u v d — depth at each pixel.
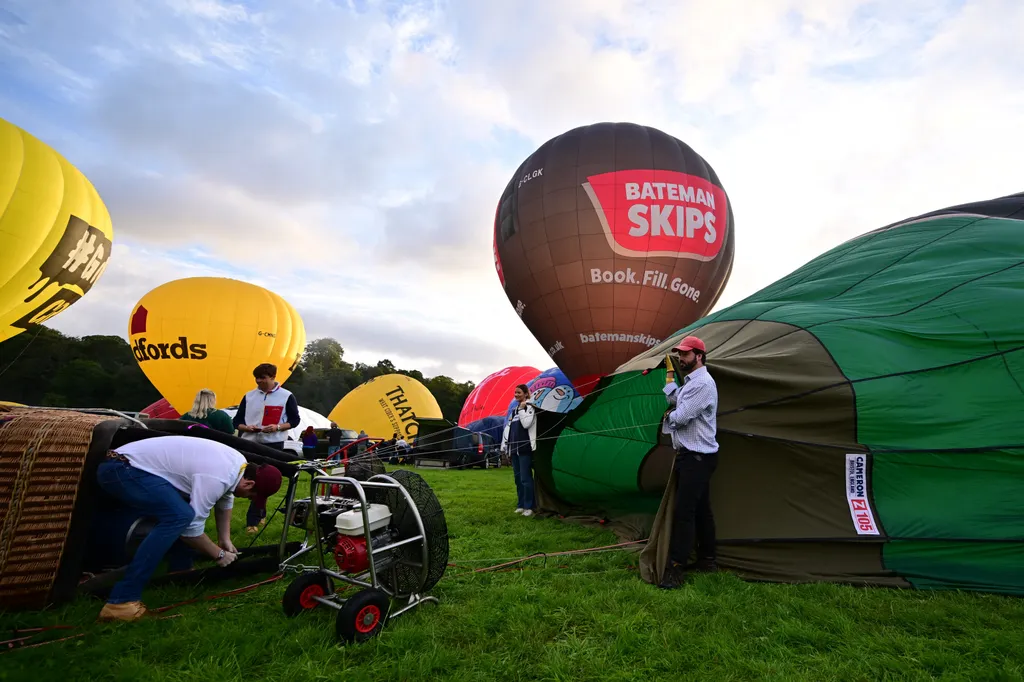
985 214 6.51
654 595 3.64
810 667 2.64
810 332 4.86
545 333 14.66
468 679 2.54
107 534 3.60
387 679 2.56
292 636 2.95
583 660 2.72
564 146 14.38
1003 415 4.13
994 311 4.61
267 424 5.84
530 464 7.31
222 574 3.83
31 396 52.34
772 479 4.36
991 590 3.64
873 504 4.14
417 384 27.20
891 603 3.42
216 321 19.17
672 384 4.32
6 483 3.21
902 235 6.44
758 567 4.09
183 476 3.33
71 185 13.62
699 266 13.53
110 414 4.09
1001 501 3.91
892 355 4.53
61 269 13.34
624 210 13.38
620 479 5.96
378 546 3.22
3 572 3.14
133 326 19.31
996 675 2.53
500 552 4.98
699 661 2.72
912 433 4.18
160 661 2.72
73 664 2.63
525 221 14.36
